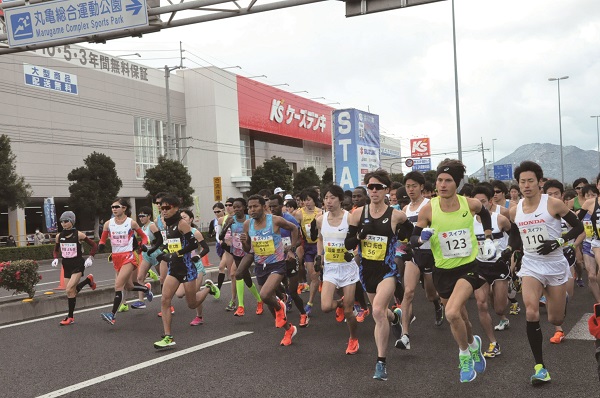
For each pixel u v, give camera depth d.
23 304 9.31
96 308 10.23
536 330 5.08
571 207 10.21
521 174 5.39
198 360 6.30
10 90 33.22
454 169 4.92
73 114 37.56
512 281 8.20
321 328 7.98
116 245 8.80
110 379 5.69
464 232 4.91
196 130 49.84
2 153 25.22
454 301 4.72
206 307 9.99
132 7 11.56
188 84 49.88
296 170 66.38
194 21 11.79
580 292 10.11
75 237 8.91
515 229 5.57
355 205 9.09
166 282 7.02
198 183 50.06
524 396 4.73
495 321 7.95
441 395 4.84
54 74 36.19
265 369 5.86
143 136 44.16
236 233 9.28
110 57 41.06
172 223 7.26
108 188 31.67
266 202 9.04
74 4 11.84
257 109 55.69
